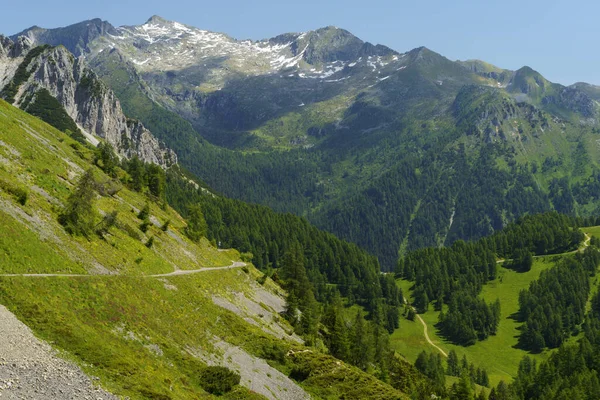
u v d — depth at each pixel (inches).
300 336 4500.5
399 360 6540.4
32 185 3294.8
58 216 3080.7
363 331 5329.7
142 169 6776.6
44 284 2170.3
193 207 6254.9
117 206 4426.7
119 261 3211.1
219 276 4525.1
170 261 4114.2
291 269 6638.8
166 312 2903.5
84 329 2027.6
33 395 1403.8
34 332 1760.6
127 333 2337.6
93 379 1689.2
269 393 2839.6
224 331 3314.5
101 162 5728.3
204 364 2605.8
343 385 3299.7
